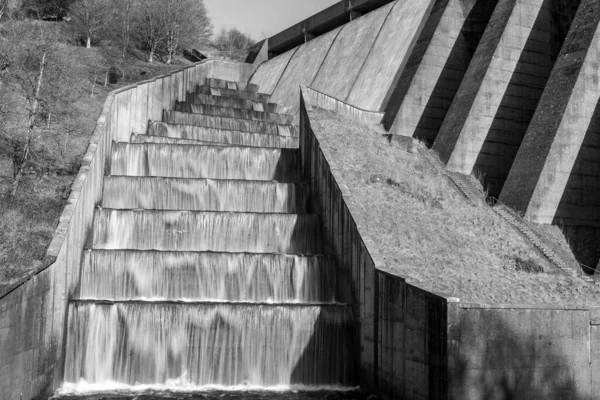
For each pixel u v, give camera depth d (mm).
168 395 17766
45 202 23453
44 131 30984
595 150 29203
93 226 23000
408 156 32781
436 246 22859
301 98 31906
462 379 14062
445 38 38812
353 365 19469
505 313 14414
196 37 67875
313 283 21719
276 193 26406
